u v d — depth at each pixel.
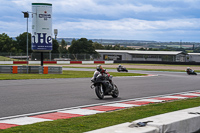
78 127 7.36
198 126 7.36
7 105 11.34
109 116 9.03
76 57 81.94
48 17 39.59
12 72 34.12
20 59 80.19
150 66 71.12
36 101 12.53
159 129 5.96
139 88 19.69
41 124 7.74
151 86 21.52
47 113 9.84
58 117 9.12
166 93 17.05
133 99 13.89
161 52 96.81
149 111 10.06
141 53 96.81
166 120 6.54
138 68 59.94
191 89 19.94
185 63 79.62
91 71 43.00
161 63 83.94
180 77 35.12
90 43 115.19
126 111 10.09
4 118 8.80
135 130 5.57
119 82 24.72
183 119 6.74
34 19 39.19
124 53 100.25
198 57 95.50
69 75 32.56
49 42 39.84
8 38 117.00
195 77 35.88
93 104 12.00
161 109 10.56
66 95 14.85
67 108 10.85
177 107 11.08
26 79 25.69
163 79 30.42
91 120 8.34
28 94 14.86
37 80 24.86
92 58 85.38
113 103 12.44
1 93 15.09
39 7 39.12
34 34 39.34
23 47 117.12
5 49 112.31
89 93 15.98
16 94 14.77
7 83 21.20
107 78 13.92
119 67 46.00
